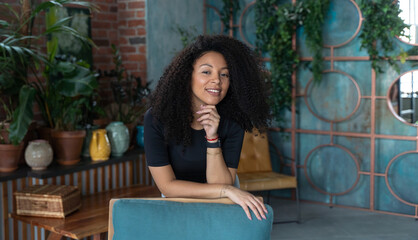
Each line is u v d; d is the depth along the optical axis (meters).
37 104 3.96
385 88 4.50
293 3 4.69
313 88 4.85
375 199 4.64
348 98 4.69
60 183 3.41
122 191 3.50
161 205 1.68
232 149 1.96
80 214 2.95
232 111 1.95
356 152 4.69
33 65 3.84
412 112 4.41
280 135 5.05
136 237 1.64
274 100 4.83
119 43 4.74
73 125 3.59
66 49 4.13
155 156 1.86
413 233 4.05
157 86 1.90
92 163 3.58
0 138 3.26
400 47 4.37
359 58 4.55
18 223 3.22
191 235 1.63
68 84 3.46
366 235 4.02
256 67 1.84
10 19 3.59
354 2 4.50
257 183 4.14
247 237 1.63
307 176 4.96
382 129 4.55
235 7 5.19
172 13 4.89
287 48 4.80
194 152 1.91
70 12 4.15
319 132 4.83
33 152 3.29
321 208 4.79
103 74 4.58
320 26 4.71
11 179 3.17
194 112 1.88
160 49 4.76
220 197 1.77
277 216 4.54
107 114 4.33
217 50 1.78
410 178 4.45
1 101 3.40
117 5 4.70
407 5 4.31
